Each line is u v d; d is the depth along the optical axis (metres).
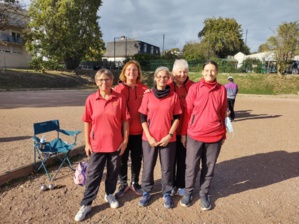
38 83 26.83
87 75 35.12
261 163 5.01
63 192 3.71
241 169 4.69
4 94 19.20
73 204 3.40
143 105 3.28
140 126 3.52
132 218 3.11
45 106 12.91
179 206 3.41
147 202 3.43
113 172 3.30
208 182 3.34
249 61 33.22
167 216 3.17
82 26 32.16
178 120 3.28
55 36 30.31
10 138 6.23
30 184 3.91
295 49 26.88
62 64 34.97
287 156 5.45
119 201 3.51
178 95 3.46
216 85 3.18
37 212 3.19
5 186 3.80
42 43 29.92
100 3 33.56
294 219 3.13
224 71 33.44
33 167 4.28
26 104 13.61
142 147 3.42
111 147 3.15
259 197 3.67
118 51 61.75
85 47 33.41
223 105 3.22
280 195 3.73
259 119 10.36
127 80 3.48
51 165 4.60
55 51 30.44
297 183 4.12
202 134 3.17
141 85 3.58
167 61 38.00
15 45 36.78
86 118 3.21
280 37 27.27
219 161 5.11
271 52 28.58
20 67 37.34
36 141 4.12
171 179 3.41
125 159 3.62
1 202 3.39
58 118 9.34
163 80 3.12
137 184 3.76
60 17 29.89
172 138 3.26
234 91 9.58
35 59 30.19
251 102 17.52
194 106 3.23
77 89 27.42
